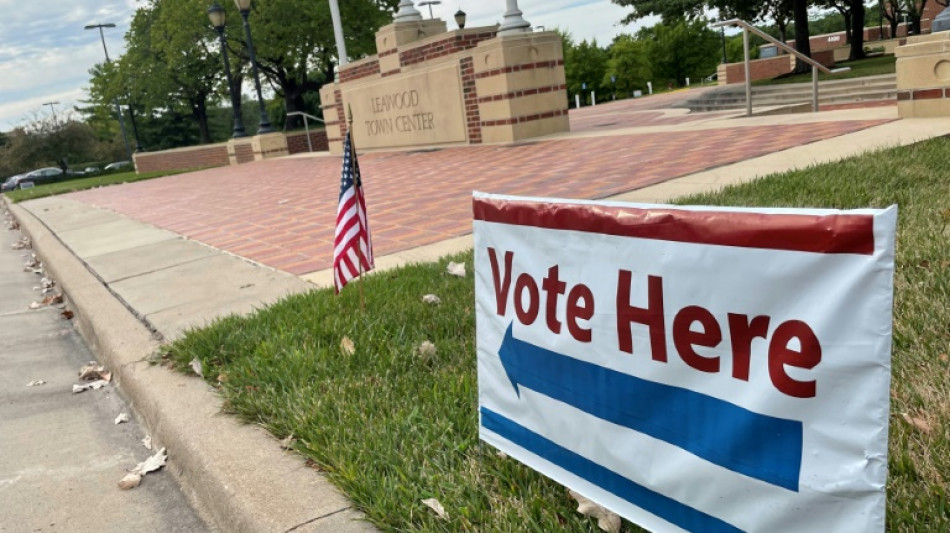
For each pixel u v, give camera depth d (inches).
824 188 223.0
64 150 2252.7
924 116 339.0
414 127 681.6
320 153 896.3
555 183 339.9
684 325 74.1
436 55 633.0
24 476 145.1
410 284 205.2
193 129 2613.2
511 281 97.8
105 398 184.2
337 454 118.0
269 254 288.7
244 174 752.3
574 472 92.4
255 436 133.7
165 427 148.1
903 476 94.3
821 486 64.7
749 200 221.8
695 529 76.7
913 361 122.9
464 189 374.9
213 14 1071.6
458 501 102.7
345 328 172.2
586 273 85.0
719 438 72.2
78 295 266.2
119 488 136.8
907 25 1838.1
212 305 224.2
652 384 78.6
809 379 64.2
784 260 64.9
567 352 89.4
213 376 164.1
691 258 72.4
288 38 1488.7
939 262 158.4
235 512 111.7
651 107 947.3
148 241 370.0
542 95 581.9
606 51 2586.1
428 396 135.3
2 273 399.5
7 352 235.5
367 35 1556.3
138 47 1834.4
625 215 78.6
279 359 159.6
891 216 58.1
